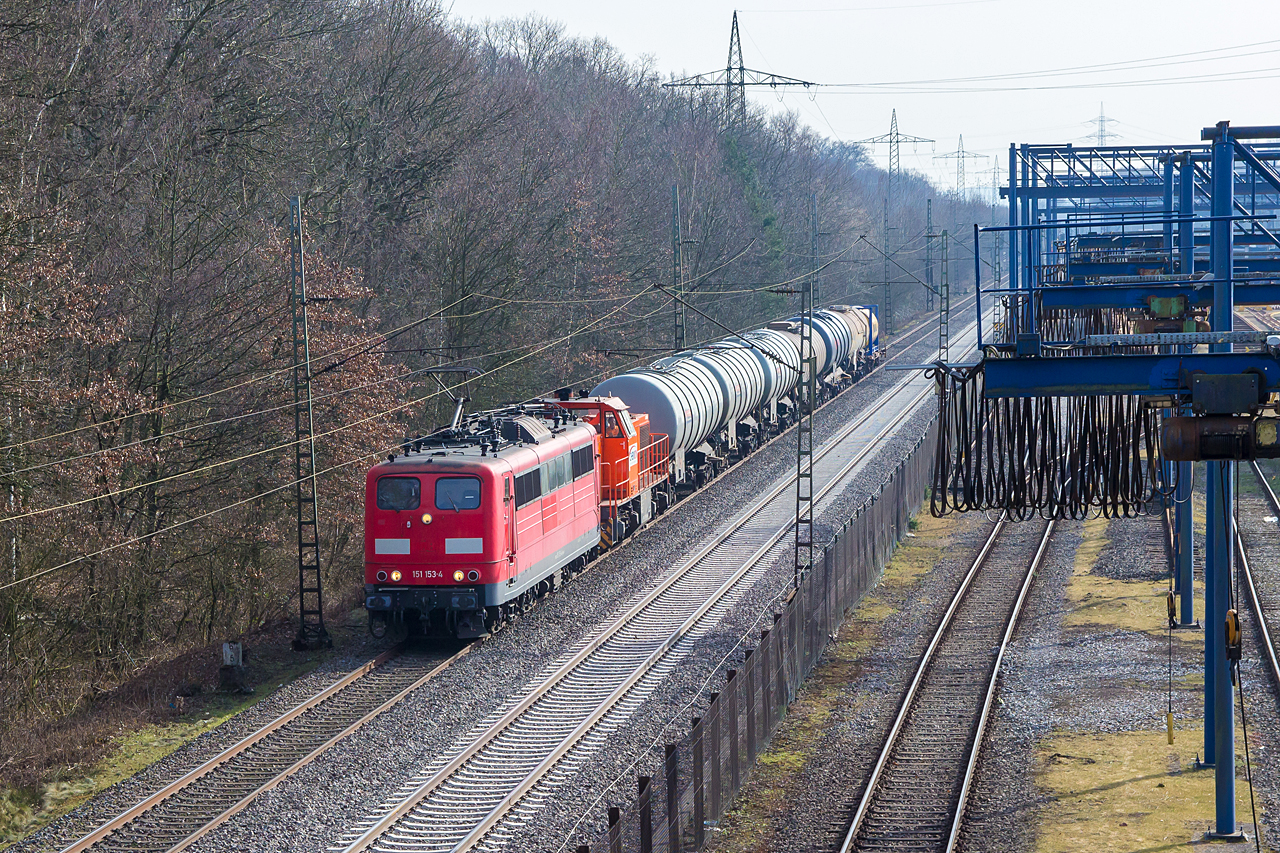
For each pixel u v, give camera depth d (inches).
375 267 2657.5
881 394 4458.7
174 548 1876.2
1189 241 1913.1
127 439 1823.3
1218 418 815.1
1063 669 1563.7
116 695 1540.4
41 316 1609.3
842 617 1836.9
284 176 2493.8
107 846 1063.0
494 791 1167.0
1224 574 1087.6
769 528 2469.2
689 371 2812.5
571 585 2006.6
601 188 3838.6
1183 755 1245.1
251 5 2405.3
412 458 1668.3
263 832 1073.5
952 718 1403.8
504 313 3065.9
